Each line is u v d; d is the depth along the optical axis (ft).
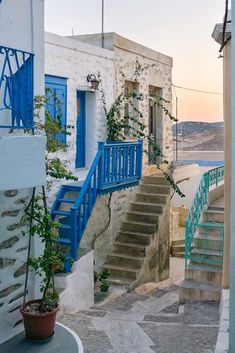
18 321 18.86
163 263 39.45
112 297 30.37
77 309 26.27
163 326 22.30
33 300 19.10
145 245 36.29
